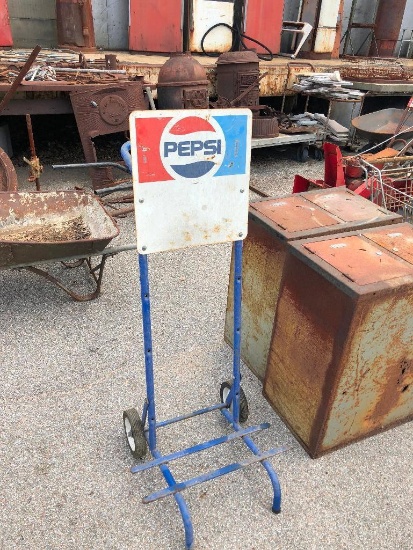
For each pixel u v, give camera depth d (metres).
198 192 1.85
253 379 3.01
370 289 1.94
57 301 3.74
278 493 2.12
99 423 2.64
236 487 2.31
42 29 8.91
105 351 3.21
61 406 2.74
